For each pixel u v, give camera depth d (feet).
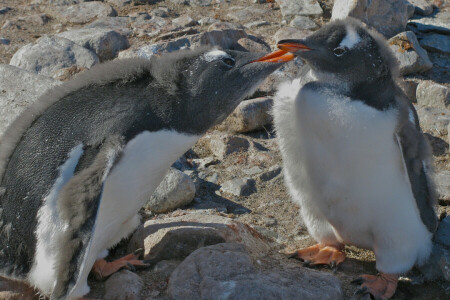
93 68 6.05
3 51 8.89
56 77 8.11
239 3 10.16
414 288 6.28
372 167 5.76
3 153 5.92
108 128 5.67
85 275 5.73
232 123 7.78
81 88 5.93
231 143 7.56
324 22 9.48
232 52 5.99
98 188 5.49
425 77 8.52
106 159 5.55
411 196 5.91
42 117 5.87
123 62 6.00
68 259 5.50
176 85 5.83
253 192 7.13
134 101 5.77
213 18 9.57
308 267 6.36
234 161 7.44
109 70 5.94
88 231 5.47
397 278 6.16
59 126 5.77
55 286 5.53
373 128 5.66
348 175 5.83
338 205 6.03
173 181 6.84
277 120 6.07
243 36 8.93
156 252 6.28
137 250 6.36
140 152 5.69
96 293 6.06
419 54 8.53
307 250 6.46
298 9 9.66
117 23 9.40
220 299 5.79
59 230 5.61
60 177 5.66
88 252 5.48
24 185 5.74
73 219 5.51
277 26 9.39
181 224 6.38
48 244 5.65
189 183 6.88
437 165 7.35
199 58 5.93
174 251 6.27
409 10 9.53
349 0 8.94
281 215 6.91
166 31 9.13
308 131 5.81
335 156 5.80
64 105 5.84
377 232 6.04
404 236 5.99
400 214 5.93
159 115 5.77
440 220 6.71
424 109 7.90
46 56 8.46
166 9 9.89
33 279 5.81
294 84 6.00
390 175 5.80
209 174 7.30
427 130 7.75
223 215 6.83
